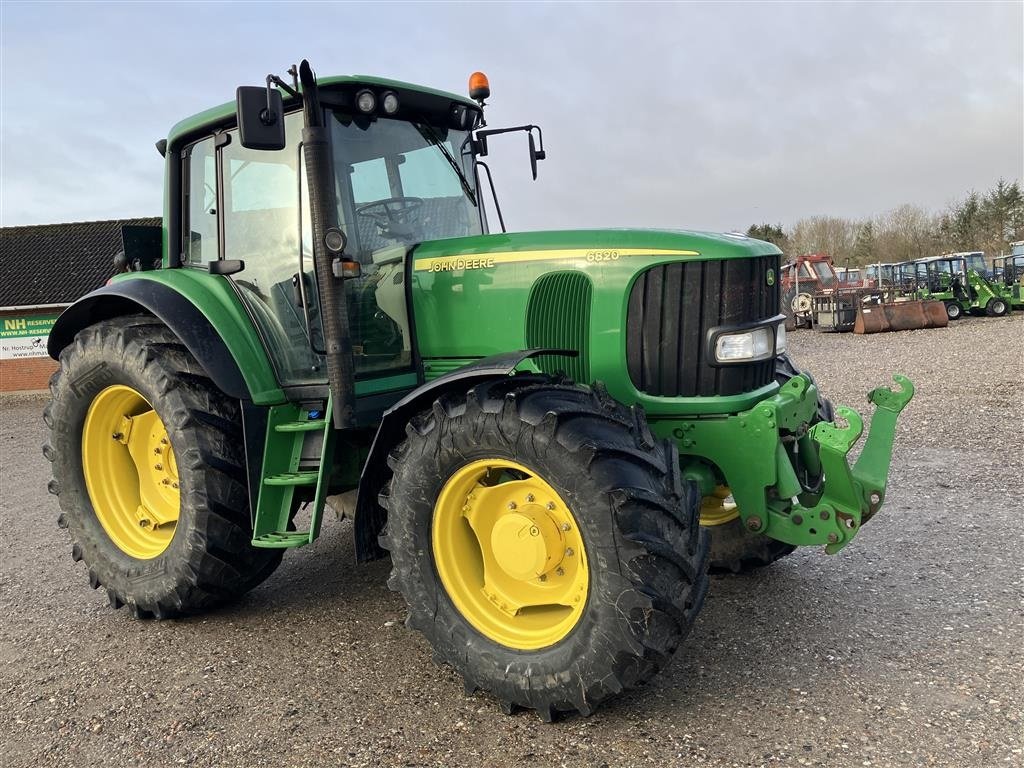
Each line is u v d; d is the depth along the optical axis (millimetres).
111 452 4109
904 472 5852
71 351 4004
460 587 2910
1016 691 2703
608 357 3189
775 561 4172
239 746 2689
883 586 3736
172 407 3578
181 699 3051
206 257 4035
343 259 3246
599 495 2504
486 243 3418
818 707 2680
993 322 21969
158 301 3666
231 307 3717
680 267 3098
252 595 4156
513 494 2838
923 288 24953
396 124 3787
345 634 3574
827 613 3465
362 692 3014
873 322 21000
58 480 4160
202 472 3533
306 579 4355
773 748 2457
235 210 3785
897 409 3080
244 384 3537
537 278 3283
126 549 3965
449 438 2799
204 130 3896
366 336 3508
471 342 3449
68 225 24891
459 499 2902
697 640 3266
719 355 3080
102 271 22141
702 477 3146
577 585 2684
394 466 2953
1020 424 7336
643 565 2467
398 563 2969
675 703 2771
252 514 3512
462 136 4176
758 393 3160
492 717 2770
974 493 5195
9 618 4043
